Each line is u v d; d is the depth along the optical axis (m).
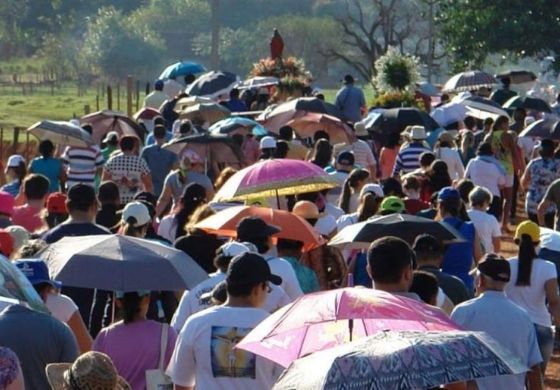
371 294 13.02
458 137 50.03
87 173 38.03
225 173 28.11
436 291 16.88
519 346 16.91
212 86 59.47
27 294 14.55
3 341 14.36
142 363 15.42
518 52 90.00
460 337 10.92
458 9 90.25
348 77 57.59
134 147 33.78
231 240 20.16
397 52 64.06
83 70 183.62
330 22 171.88
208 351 14.13
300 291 18.44
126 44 183.50
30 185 25.02
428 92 69.81
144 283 16.16
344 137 43.56
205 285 16.97
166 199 31.73
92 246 16.72
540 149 43.38
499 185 40.38
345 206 29.50
